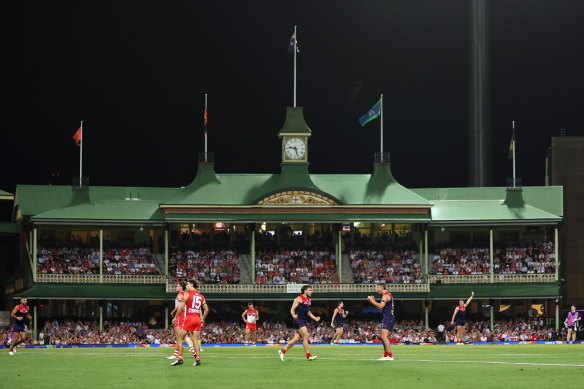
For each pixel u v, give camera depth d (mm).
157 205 72438
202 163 73188
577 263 76188
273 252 73875
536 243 73750
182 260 71375
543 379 21141
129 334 66188
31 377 22500
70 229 73375
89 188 78562
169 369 24641
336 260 72188
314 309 72125
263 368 24812
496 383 20344
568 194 77375
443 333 66938
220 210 70000
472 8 97750
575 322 53500
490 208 72812
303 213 70375
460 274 70875
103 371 24125
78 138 73062
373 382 20859
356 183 73250
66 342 63906
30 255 71375
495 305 73125
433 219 71688
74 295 67312
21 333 34719
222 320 71438
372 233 75438
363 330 68000
